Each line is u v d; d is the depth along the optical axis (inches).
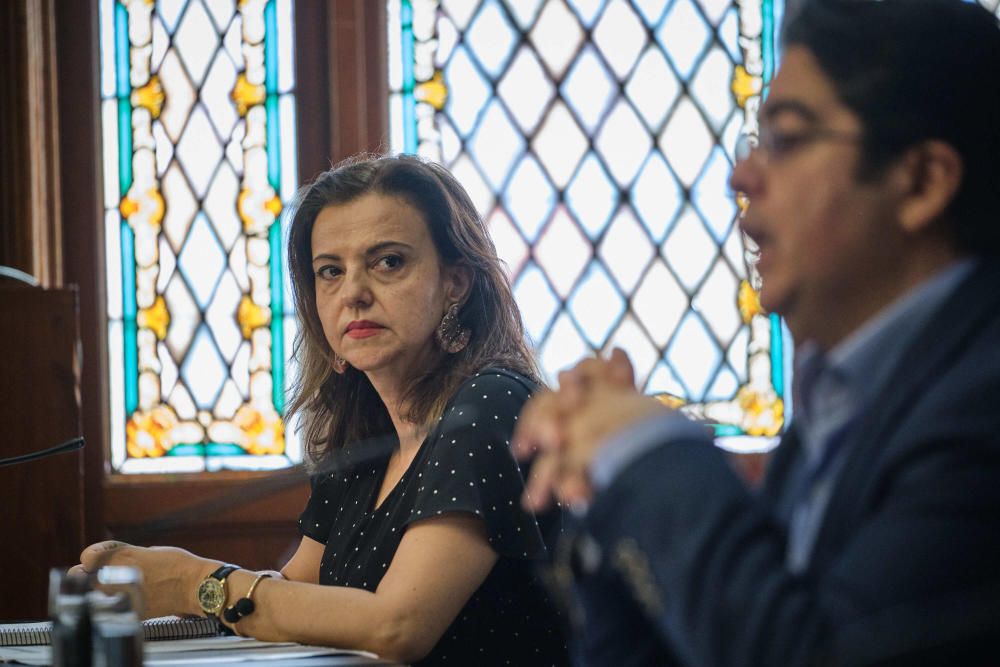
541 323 337.7
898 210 90.8
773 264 94.1
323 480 203.5
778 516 104.9
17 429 265.3
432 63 341.7
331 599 161.5
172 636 165.6
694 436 88.6
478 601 167.9
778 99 93.6
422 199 189.6
